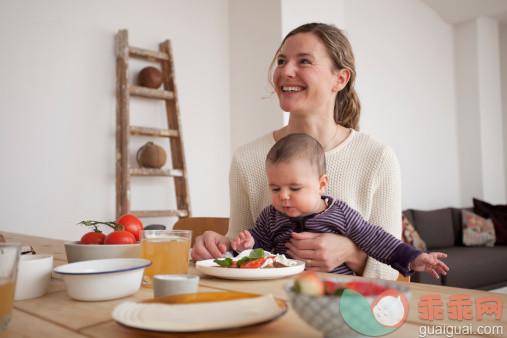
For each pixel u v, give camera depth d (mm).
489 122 4914
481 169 4809
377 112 4191
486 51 4930
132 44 3062
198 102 3379
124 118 2828
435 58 4836
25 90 2621
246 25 3451
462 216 4238
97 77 2895
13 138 2568
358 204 1292
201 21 3445
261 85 3299
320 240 1042
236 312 497
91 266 690
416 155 4543
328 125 1338
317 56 1248
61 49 2764
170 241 756
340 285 434
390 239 1069
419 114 4609
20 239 1554
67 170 2744
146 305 528
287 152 1131
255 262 826
